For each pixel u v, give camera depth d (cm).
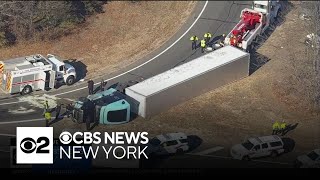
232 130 18425
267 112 19675
